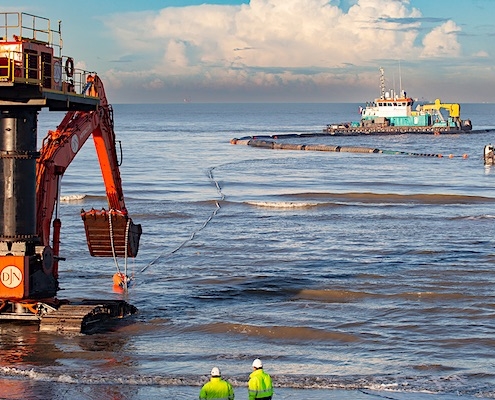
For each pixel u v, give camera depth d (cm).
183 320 3206
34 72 2614
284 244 5144
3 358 2641
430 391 2364
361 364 2666
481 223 6072
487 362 2684
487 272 4188
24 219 2719
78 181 9350
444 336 3000
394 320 3231
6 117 2673
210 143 17850
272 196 7931
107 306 3094
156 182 9281
